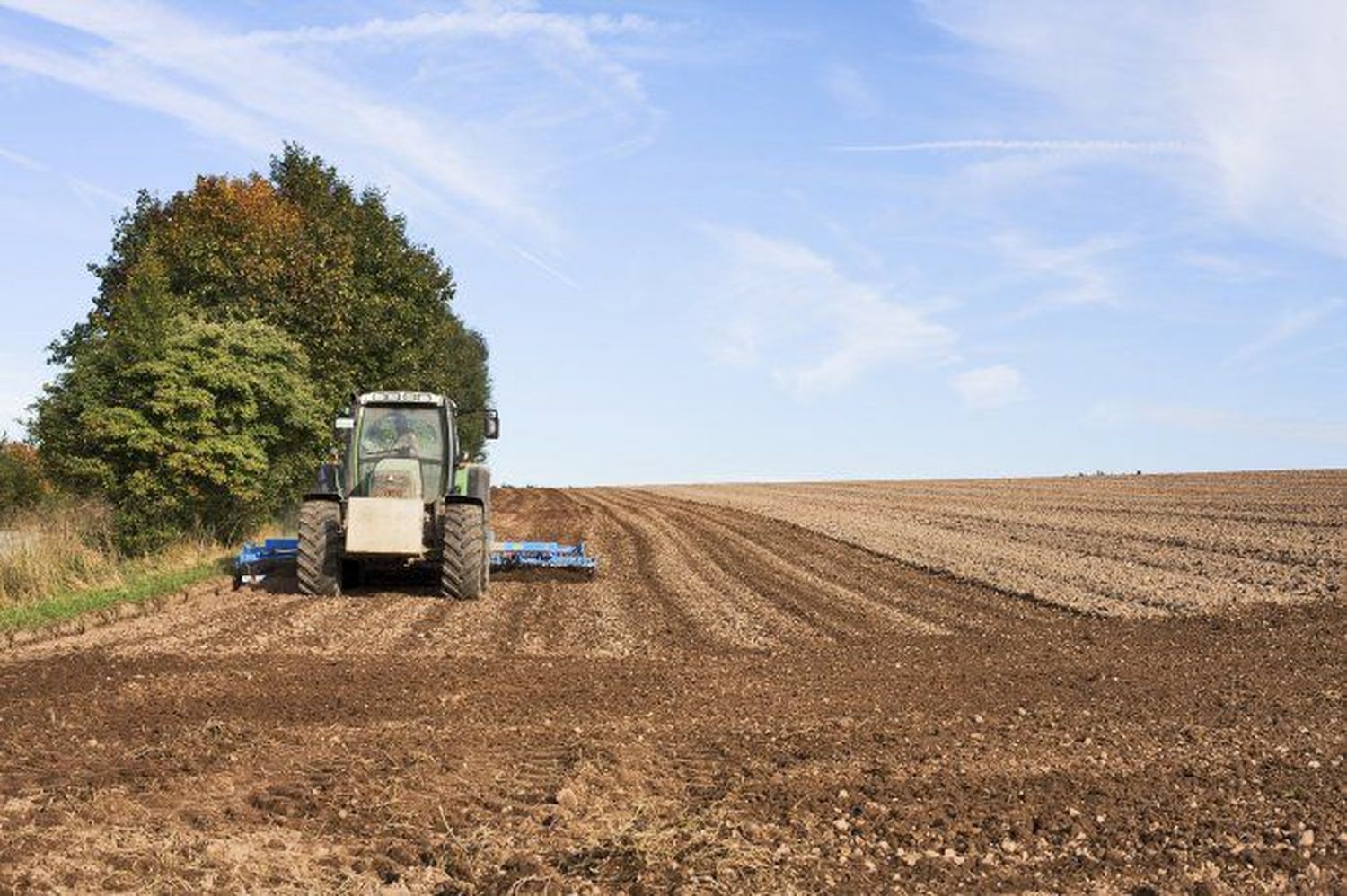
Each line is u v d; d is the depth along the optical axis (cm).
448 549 1927
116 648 1428
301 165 4297
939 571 2441
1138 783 828
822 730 992
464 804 743
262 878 611
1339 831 723
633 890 600
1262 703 1144
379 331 3569
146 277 2645
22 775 782
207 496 2478
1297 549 2619
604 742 912
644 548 3002
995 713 1087
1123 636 1648
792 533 3447
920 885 622
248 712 1020
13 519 2334
